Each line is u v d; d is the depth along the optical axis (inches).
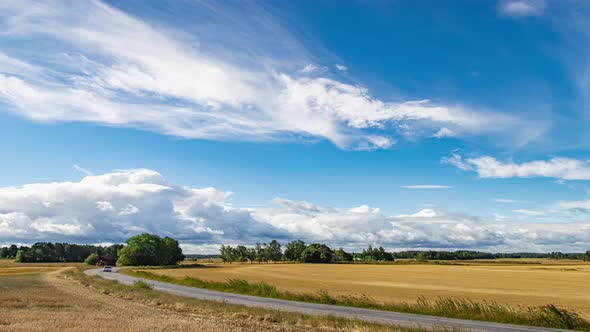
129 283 2507.4
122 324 793.6
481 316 1178.6
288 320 973.2
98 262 7145.7
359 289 2513.5
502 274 4618.6
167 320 880.3
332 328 898.7
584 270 5516.7
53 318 861.2
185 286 2364.7
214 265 7613.2
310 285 2827.3
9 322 803.4
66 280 2630.4
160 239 7460.6
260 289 1936.5
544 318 1086.4
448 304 1311.5
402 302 1695.4
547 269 5816.9
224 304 1258.0
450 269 5777.6
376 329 871.7
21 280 2551.7
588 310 1590.8
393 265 7352.4
